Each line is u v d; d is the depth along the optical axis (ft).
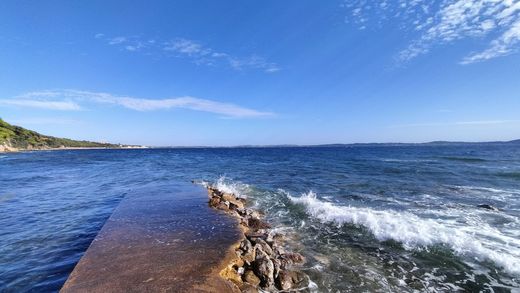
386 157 155.53
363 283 18.86
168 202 37.14
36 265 20.54
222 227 26.35
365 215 32.58
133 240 22.74
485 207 38.01
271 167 100.58
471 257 22.27
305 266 21.12
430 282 19.10
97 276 16.61
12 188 55.83
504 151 216.74
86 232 27.91
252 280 18.03
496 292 17.99
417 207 38.68
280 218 34.37
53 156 205.16
